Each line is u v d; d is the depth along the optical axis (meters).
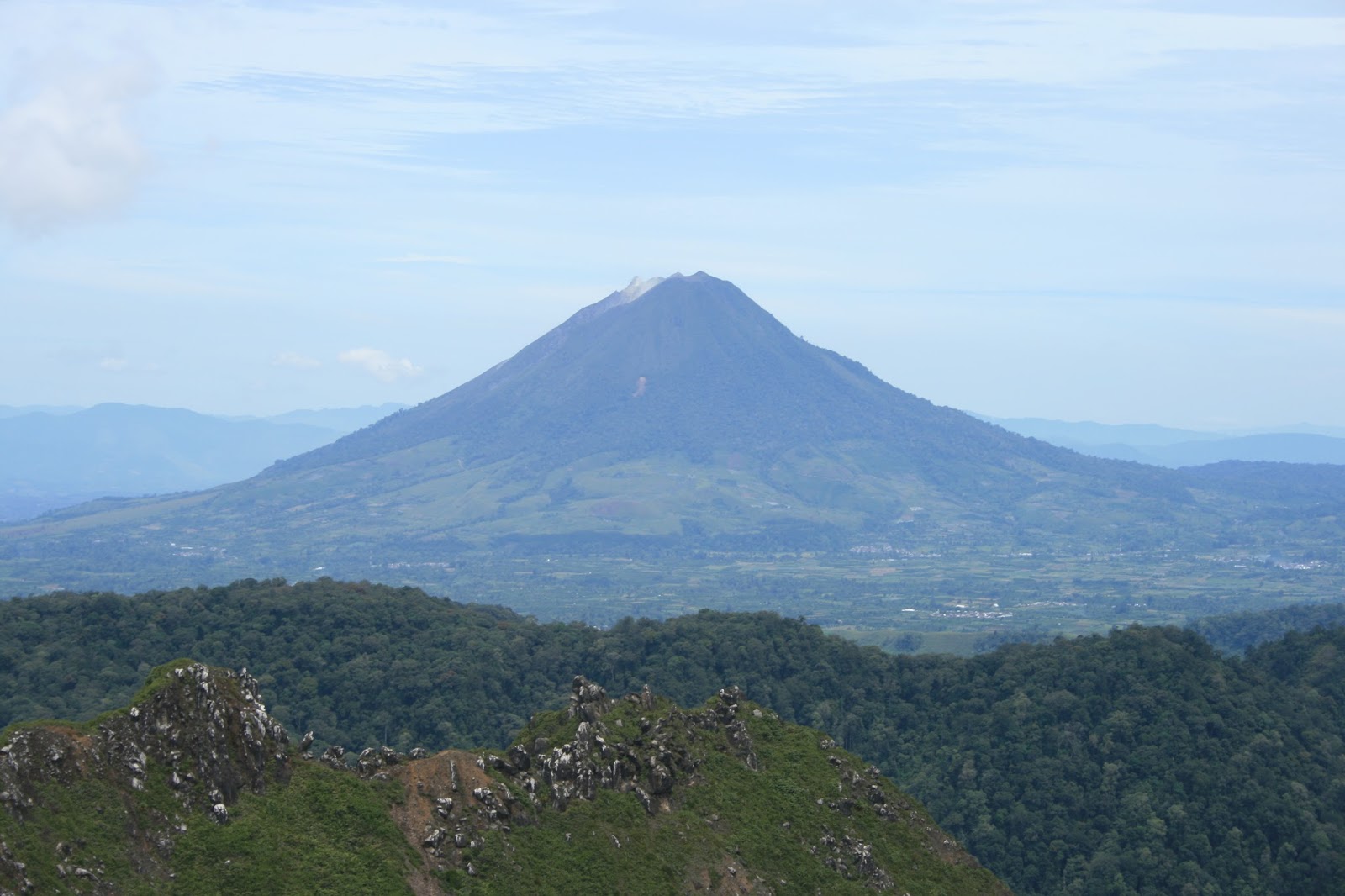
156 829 84.56
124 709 88.69
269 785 93.12
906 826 131.75
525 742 117.44
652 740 121.75
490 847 99.00
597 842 106.56
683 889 106.88
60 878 77.81
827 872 116.81
